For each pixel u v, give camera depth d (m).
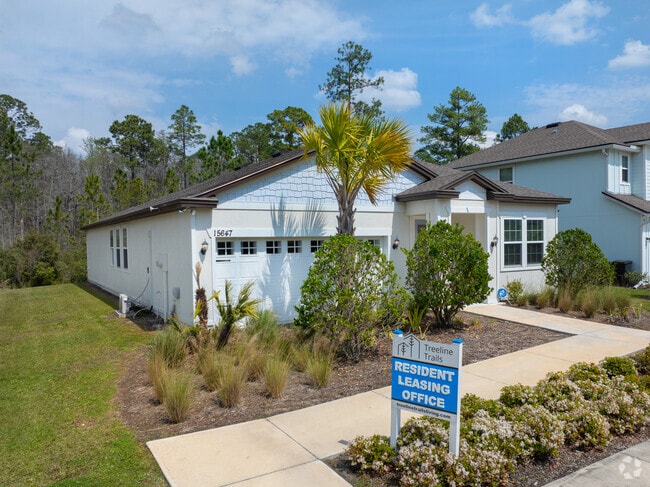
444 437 4.25
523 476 4.10
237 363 7.38
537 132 23.70
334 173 11.45
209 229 9.97
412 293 10.00
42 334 10.80
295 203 11.11
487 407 4.98
